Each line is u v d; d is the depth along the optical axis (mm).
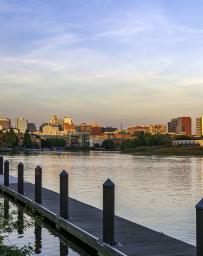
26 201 24938
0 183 34281
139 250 13469
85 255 15180
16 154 152250
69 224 17375
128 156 135000
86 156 134000
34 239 17234
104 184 14328
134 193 32031
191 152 152750
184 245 14023
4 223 10875
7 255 8586
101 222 17656
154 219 21594
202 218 10453
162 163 81375
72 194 31359
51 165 73812
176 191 33344
